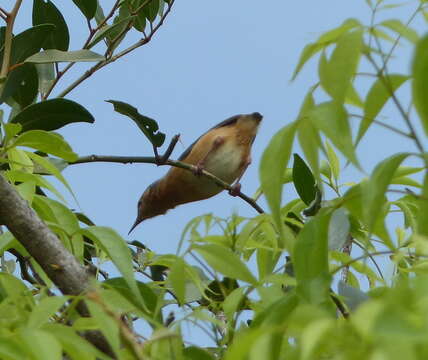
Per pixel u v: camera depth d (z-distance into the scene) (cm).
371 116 397
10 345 336
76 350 364
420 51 316
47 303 374
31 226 531
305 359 245
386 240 427
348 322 285
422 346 255
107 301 433
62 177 565
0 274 482
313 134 415
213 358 468
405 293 285
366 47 389
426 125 327
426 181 408
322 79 388
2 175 537
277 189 402
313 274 425
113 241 482
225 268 455
